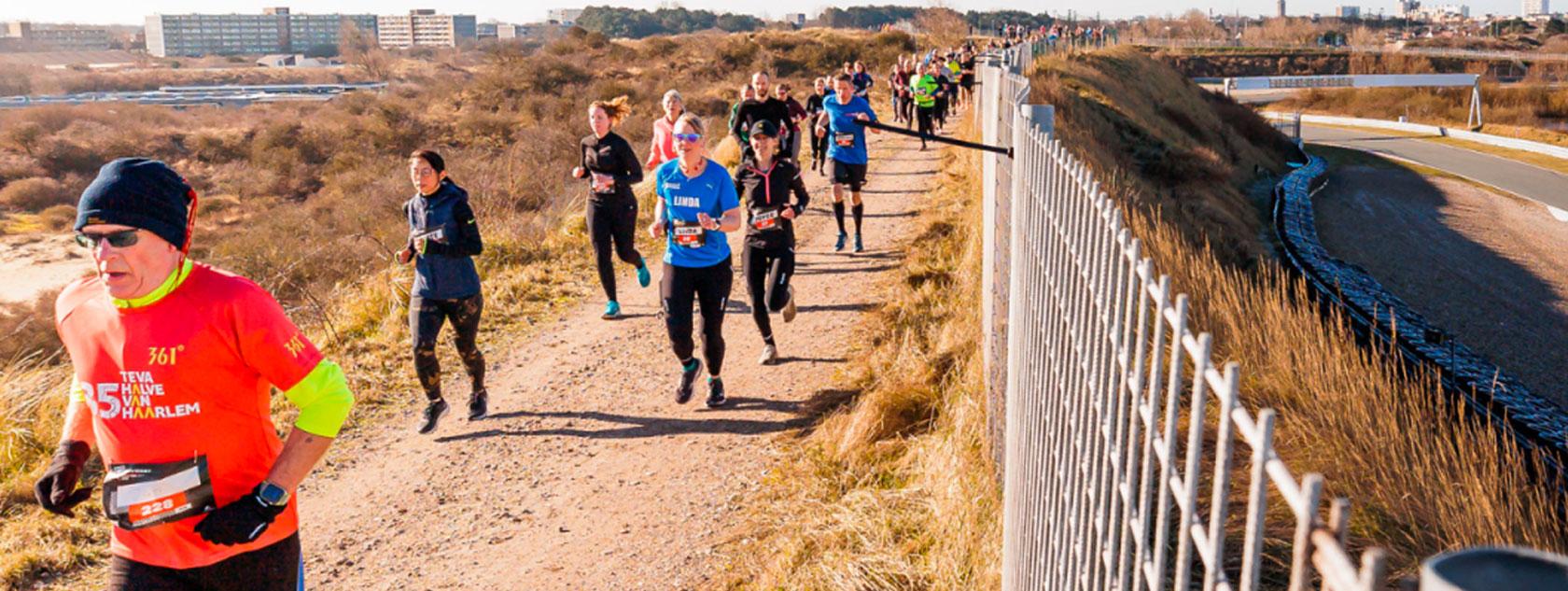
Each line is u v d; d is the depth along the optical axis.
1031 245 3.67
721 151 17.19
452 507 5.66
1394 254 28.70
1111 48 48.50
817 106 16.95
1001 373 4.91
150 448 2.68
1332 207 36.44
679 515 5.40
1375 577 0.87
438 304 6.52
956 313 7.62
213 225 45.03
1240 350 5.82
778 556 4.80
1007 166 5.05
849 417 6.12
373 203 31.89
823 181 16.17
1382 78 83.56
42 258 40.75
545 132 40.16
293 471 2.71
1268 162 46.62
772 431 6.36
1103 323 2.30
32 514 5.39
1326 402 4.94
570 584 4.82
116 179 2.52
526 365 7.97
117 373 2.65
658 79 71.75
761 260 7.42
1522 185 46.91
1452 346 10.99
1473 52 117.94
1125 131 27.81
